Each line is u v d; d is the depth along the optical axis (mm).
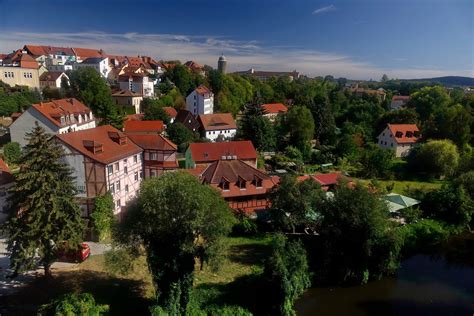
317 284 37312
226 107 132000
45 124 63562
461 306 34375
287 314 30938
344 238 38062
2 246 37438
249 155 64500
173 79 136500
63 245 31969
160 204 28812
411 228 46969
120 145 48781
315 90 164875
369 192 39844
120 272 30906
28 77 112438
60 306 25969
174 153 52875
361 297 35656
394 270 39969
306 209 42938
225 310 29891
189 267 29641
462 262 43500
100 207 40938
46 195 30453
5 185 41812
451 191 52562
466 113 90500
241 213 48219
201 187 31203
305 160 88750
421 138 93875
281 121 99562
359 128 105625
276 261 31766
